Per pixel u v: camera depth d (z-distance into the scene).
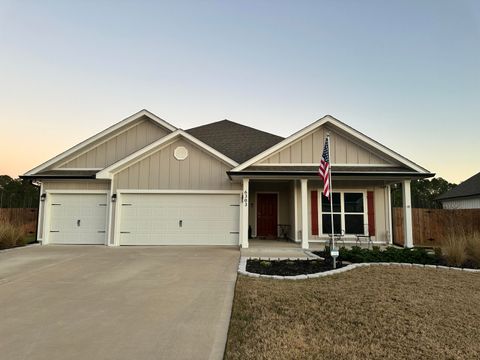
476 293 6.23
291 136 13.44
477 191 23.08
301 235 13.62
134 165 13.49
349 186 14.42
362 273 7.77
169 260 9.53
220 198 13.41
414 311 5.13
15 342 3.97
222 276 7.50
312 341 4.00
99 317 4.85
